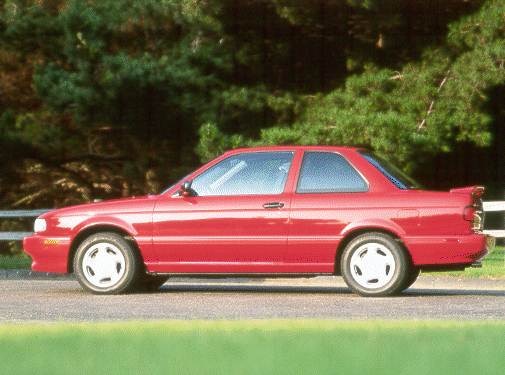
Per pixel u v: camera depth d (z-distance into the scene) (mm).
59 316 15195
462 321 13305
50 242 19734
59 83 38875
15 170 49469
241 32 41969
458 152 44688
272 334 10672
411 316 14977
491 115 42125
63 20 39062
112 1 39281
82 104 38719
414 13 39844
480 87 37562
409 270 18641
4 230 53938
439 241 18391
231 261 19000
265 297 18609
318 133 37219
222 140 38094
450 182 45406
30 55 43594
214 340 10062
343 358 8586
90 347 9508
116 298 18500
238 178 19219
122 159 49406
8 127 44781
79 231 19594
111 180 53781
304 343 9781
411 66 39531
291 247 18797
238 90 40406
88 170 53000
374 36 41406
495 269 27047
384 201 18609
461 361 8383
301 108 40875
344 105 39438
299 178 19031
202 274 19172
